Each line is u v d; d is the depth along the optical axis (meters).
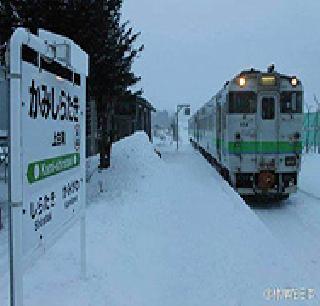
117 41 12.74
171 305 5.06
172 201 11.03
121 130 31.11
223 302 5.23
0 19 10.42
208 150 24.44
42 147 4.15
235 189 13.92
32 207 3.87
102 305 4.76
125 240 7.36
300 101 13.89
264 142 13.86
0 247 7.39
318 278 6.89
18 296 3.54
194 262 6.57
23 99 3.62
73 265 5.91
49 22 10.39
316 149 35.88
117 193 11.37
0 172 16.41
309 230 10.77
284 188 13.90
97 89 12.58
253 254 7.09
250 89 13.87
